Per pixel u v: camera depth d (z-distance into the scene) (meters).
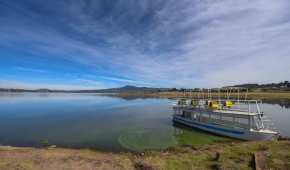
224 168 12.45
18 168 13.55
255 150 16.91
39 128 37.44
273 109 66.56
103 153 20.66
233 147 19.22
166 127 39.16
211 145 22.56
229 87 40.47
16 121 45.84
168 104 102.38
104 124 42.06
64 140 28.70
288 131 33.81
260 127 31.33
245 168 12.35
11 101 125.19
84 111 67.69
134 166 14.27
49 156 17.02
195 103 40.44
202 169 12.88
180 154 17.75
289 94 123.88
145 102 121.88
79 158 16.38
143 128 38.00
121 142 27.72
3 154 17.48
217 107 36.16
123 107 84.19
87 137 30.55
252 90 161.38
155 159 15.70
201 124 35.84
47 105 94.81
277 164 12.66
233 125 32.06
